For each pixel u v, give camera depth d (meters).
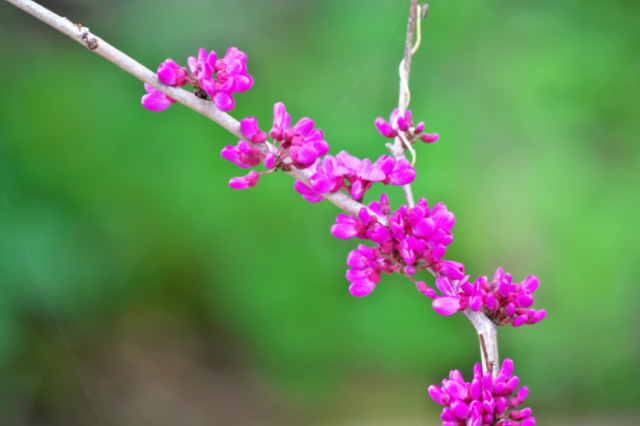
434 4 2.04
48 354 1.68
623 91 1.92
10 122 1.83
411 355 1.63
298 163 0.58
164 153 1.85
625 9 2.09
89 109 1.91
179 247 1.77
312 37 2.10
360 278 0.59
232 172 1.83
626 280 1.63
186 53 2.10
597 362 1.58
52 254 1.68
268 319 1.70
